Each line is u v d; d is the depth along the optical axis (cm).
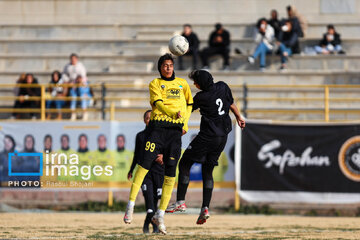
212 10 9025
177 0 9081
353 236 3234
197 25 8681
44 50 8369
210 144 3023
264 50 7494
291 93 7181
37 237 3117
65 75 6869
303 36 8119
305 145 5672
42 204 5856
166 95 2962
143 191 3497
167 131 3012
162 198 3095
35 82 6888
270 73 7425
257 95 7181
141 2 9131
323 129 5672
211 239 3000
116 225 4156
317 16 8938
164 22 9056
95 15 9200
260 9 8981
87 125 5778
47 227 3894
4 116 7212
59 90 6750
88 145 5766
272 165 5681
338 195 5622
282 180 5662
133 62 7919
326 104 6119
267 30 7525
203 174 3111
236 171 5662
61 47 8362
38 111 6406
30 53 8362
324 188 5638
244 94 6212
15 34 8788
